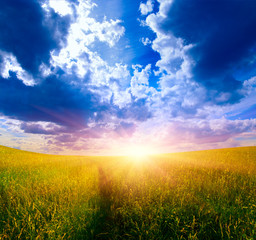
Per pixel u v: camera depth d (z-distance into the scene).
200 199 4.20
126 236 3.10
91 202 4.37
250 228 2.83
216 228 3.13
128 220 3.47
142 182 5.70
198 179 6.14
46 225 2.96
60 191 5.01
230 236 2.75
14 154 18.12
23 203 4.11
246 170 7.75
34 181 6.05
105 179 6.99
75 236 2.97
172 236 2.97
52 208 3.75
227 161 10.80
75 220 3.33
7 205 4.00
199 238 2.80
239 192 4.70
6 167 9.33
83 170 8.97
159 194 4.51
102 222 3.65
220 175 7.10
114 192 5.26
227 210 3.45
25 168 9.16
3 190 5.04
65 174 7.95
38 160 13.91
